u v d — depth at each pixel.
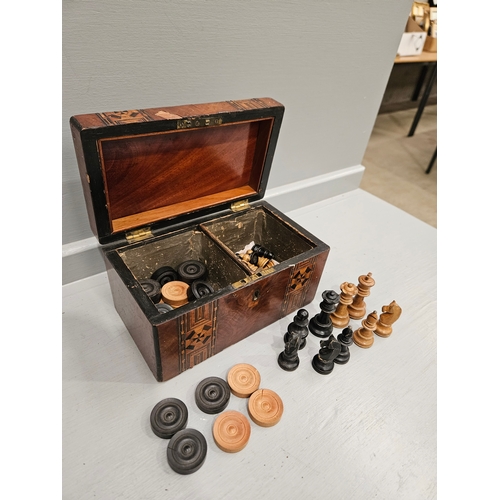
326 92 1.44
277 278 0.99
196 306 0.83
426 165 3.60
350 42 1.35
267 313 1.07
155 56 0.95
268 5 1.06
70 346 0.99
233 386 0.91
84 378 0.92
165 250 1.12
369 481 0.81
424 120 4.66
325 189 1.79
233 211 1.22
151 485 0.74
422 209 2.91
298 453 0.83
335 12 1.22
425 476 0.83
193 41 0.99
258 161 1.21
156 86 1.01
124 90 0.96
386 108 4.77
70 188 1.03
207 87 1.10
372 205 1.85
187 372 0.96
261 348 1.04
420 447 0.88
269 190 1.58
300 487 0.78
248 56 1.13
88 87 0.91
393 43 1.50
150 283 1.04
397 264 1.47
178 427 0.81
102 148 0.89
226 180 1.22
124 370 0.95
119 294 0.97
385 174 3.38
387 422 0.92
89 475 0.75
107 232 0.97
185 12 0.93
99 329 1.04
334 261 1.43
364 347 1.10
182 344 0.88
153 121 0.85
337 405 0.94
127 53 0.91
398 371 1.05
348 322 1.17
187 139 1.02
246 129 1.12
